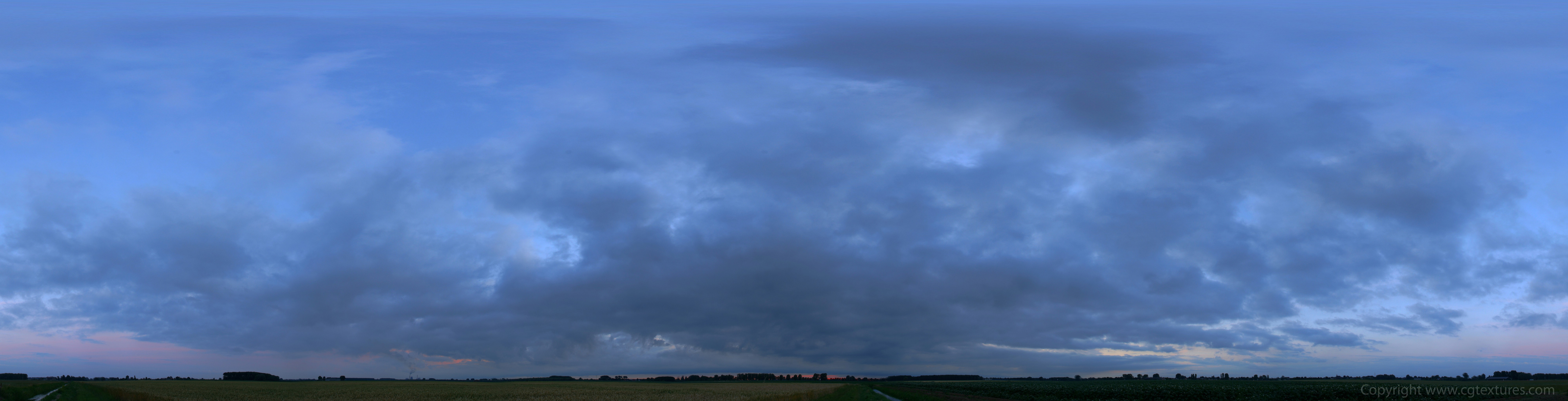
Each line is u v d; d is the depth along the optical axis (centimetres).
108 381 12106
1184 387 9194
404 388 9212
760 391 9125
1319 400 7538
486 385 11106
